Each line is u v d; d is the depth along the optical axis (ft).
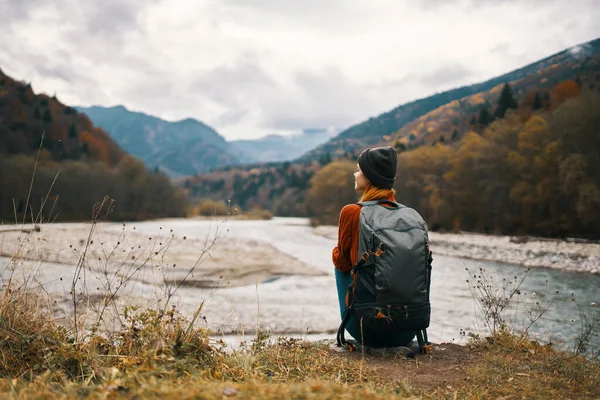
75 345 9.69
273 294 33.06
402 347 12.53
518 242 97.14
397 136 606.96
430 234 138.31
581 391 9.11
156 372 7.73
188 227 157.48
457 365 10.96
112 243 55.93
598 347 15.89
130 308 11.28
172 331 10.54
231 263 54.24
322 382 7.72
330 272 49.65
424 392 8.65
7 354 9.20
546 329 19.99
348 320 12.16
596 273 55.11
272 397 6.24
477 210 149.18
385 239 10.73
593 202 100.89
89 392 6.63
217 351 10.66
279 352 11.51
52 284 28.04
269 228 182.80
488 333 19.10
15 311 10.27
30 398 6.20
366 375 9.71
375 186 12.26
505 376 10.02
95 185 235.40
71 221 205.98
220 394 6.31
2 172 198.59
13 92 488.85
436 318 23.43
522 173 127.95
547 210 125.80
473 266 60.75
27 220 119.44
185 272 41.39
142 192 278.87
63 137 440.86
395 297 10.62
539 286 40.83
